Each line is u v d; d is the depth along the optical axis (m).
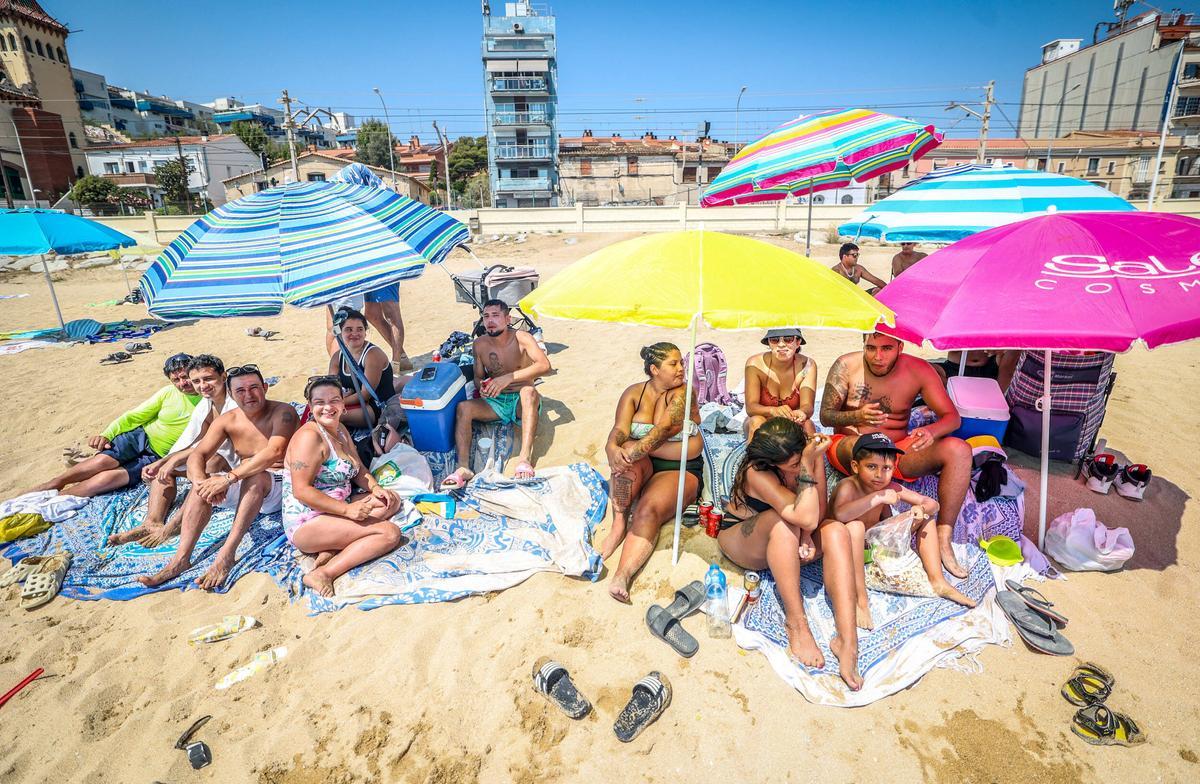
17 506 4.14
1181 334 2.52
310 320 11.09
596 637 3.07
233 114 84.00
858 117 5.02
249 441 3.82
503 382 4.70
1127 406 5.59
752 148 5.50
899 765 2.40
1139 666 2.77
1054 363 4.04
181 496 4.33
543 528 3.88
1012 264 2.99
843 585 2.78
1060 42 51.50
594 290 2.83
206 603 3.39
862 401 3.67
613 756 2.49
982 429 3.80
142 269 20.89
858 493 2.98
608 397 6.06
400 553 3.64
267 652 3.04
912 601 3.14
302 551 3.58
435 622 3.20
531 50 45.31
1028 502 3.92
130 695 2.83
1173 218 3.12
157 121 75.88
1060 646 2.84
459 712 2.71
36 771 2.49
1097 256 2.89
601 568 3.46
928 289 3.23
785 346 3.76
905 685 2.71
